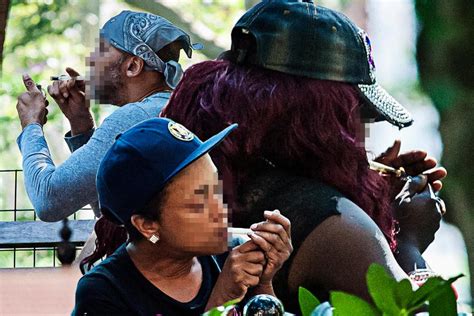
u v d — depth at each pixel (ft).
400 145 21.47
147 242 15.88
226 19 105.09
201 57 91.30
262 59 18.53
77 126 24.16
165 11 92.12
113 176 15.74
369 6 66.69
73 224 28.48
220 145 18.13
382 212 18.66
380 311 11.77
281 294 17.75
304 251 17.49
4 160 80.79
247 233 16.44
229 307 12.83
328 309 12.20
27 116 23.91
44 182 22.33
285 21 18.62
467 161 57.72
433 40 59.00
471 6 58.39
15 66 88.48
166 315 15.85
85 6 91.30
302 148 18.19
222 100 18.38
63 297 26.89
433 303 11.83
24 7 90.43
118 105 23.31
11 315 25.93
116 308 15.78
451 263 56.65
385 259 17.42
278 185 17.99
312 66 18.49
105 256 19.76
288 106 18.21
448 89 58.54
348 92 18.57
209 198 15.64
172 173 15.52
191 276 16.11
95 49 23.09
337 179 18.21
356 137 18.56
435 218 21.06
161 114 18.93
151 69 22.91
